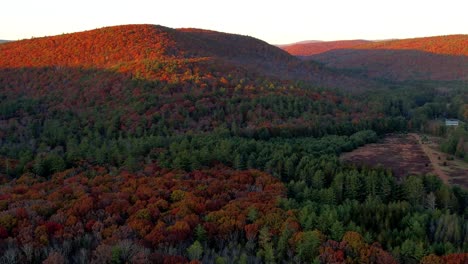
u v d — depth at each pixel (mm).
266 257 45188
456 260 44125
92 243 45062
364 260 44969
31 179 70750
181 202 55219
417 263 45906
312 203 58656
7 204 54219
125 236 45594
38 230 45219
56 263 38781
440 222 53656
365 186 71375
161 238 45531
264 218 51562
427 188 74188
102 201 55344
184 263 40312
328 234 50906
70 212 51000
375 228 54094
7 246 42438
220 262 41938
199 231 47938
